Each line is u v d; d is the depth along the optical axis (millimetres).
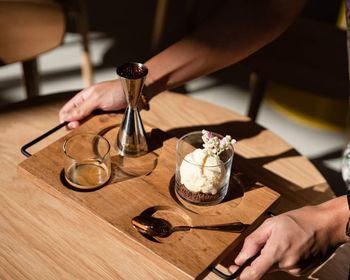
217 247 1100
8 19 2020
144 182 1247
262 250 1061
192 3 2572
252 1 1431
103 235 1205
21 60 1969
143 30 3281
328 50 2068
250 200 1217
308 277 1184
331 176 2484
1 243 1162
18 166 1246
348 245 1272
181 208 1187
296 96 2676
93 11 3393
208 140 1198
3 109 1535
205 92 2885
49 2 2078
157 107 1586
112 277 1118
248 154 1456
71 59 3055
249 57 2023
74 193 1196
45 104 1569
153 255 1076
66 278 1106
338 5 3418
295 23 2184
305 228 1069
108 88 1404
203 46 1429
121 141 1317
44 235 1189
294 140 2660
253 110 2301
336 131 2732
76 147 1280
